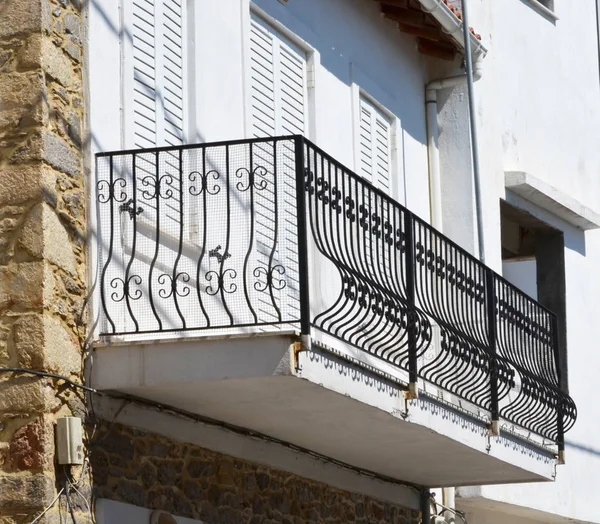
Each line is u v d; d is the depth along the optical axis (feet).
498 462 45.96
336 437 40.88
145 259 35.27
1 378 31.35
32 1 32.76
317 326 33.76
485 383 45.19
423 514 50.70
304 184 33.71
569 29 69.10
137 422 34.35
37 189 31.91
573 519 61.67
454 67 55.88
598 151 70.69
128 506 33.68
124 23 36.04
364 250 37.52
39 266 31.65
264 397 34.94
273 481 41.01
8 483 30.81
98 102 34.45
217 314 37.09
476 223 54.85
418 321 39.47
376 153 51.24
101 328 33.37
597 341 66.69
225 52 41.27
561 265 64.18
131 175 35.14
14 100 32.45
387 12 52.49
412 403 39.19
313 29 47.26
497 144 58.70
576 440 62.75
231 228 38.14
